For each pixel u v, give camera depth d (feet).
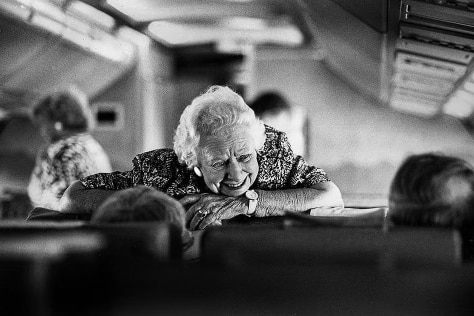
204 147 8.86
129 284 4.96
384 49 17.98
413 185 5.77
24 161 24.09
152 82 27.81
